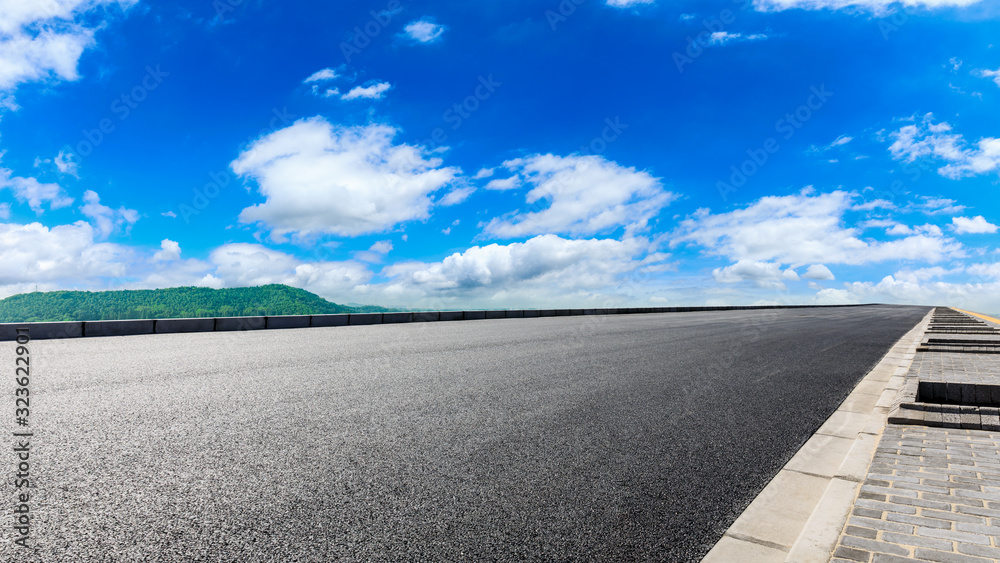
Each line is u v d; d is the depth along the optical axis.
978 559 2.18
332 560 2.34
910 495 2.89
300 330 16.03
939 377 6.55
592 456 3.85
